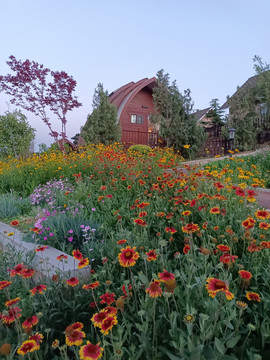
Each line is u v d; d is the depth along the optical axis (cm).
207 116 2347
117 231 359
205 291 176
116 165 689
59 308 206
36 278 303
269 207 469
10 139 2266
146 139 2188
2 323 181
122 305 160
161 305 178
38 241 355
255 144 1767
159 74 1797
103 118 1723
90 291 230
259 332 160
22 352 135
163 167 665
